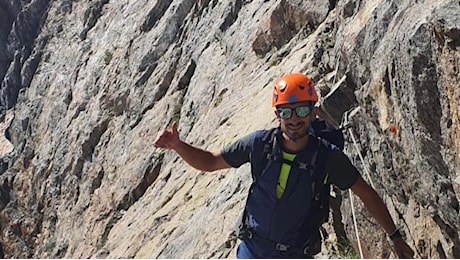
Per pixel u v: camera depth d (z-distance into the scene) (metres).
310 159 5.40
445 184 7.72
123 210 28.70
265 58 23.30
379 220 5.59
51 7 46.69
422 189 8.34
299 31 22.16
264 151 5.48
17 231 37.97
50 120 40.06
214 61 27.50
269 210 5.48
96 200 31.47
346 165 5.46
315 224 5.57
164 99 30.58
